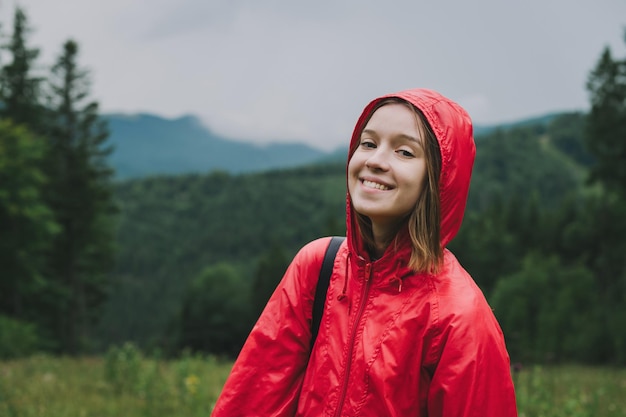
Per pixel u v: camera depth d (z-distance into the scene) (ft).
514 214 254.88
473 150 5.84
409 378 5.48
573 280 115.44
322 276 6.22
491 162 518.37
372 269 5.81
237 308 201.16
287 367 6.26
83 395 21.63
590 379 30.73
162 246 405.80
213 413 6.35
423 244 5.50
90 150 124.98
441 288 5.61
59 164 117.80
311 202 508.94
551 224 232.53
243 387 6.29
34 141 89.86
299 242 432.66
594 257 172.24
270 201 495.00
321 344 5.96
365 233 5.98
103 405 19.89
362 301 5.82
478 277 188.96
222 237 420.36
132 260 366.63
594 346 71.00
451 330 5.39
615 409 18.70
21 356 60.54
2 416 17.72
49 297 98.17
